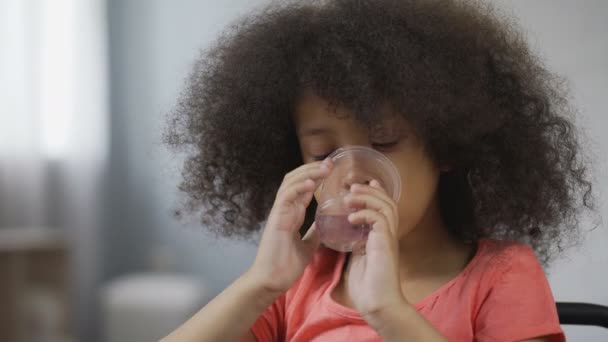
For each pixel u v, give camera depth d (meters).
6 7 2.82
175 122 1.16
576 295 1.67
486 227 1.07
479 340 0.93
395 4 0.97
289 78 0.97
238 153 1.11
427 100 0.90
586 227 1.61
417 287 0.98
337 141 0.93
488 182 1.03
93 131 2.93
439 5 1.00
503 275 0.96
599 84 1.71
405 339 0.83
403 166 0.92
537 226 1.06
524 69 1.05
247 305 0.94
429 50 0.93
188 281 2.84
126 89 2.96
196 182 1.15
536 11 1.78
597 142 1.64
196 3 2.87
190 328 0.94
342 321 0.98
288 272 0.94
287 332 1.04
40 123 2.88
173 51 2.90
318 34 0.96
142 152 2.96
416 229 1.01
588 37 1.74
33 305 1.52
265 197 1.14
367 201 0.86
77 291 2.91
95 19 2.92
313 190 0.94
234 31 1.13
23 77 2.84
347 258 1.06
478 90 0.95
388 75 0.90
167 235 2.95
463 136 0.95
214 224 1.17
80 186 2.93
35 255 1.53
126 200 2.97
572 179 1.11
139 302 2.64
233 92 1.06
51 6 2.88
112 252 3.00
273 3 1.10
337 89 0.90
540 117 1.05
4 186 2.84
